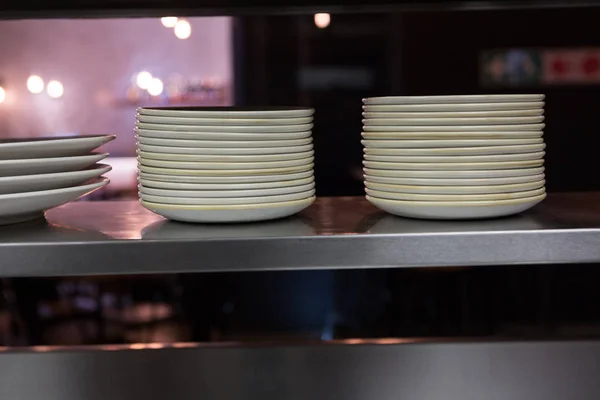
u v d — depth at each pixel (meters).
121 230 0.73
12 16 0.93
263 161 0.71
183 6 0.94
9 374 1.05
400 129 0.72
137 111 0.75
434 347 1.06
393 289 1.18
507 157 0.71
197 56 1.59
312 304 1.19
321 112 1.43
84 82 1.65
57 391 1.06
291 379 1.06
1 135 1.61
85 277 1.20
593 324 1.17
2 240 0.69
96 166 0.78
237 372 1.06
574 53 1.44
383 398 1.06
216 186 0.70
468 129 0.70
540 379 1.06
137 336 1.20
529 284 1.18
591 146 1.45
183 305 1.19
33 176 0.68
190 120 0.70
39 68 1.61
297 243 0.68
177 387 1.06
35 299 1.19
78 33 1.63
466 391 1.06
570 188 1.46
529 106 0.72
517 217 0.76
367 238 0.68
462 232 0.68
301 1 0.93
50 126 1.63
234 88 1.50
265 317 1.19
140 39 1.64
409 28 1.43
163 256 0.68
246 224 0.75
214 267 0.68
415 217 0.75
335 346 1.06
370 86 1.45
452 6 0.93
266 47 1.46
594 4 0.91
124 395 1.06
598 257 0.69
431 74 1.45
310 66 1.46
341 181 1.37
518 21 1.43
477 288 1.18
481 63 1.44
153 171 0.72
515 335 1.18
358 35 1.44
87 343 1.20
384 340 1.08
